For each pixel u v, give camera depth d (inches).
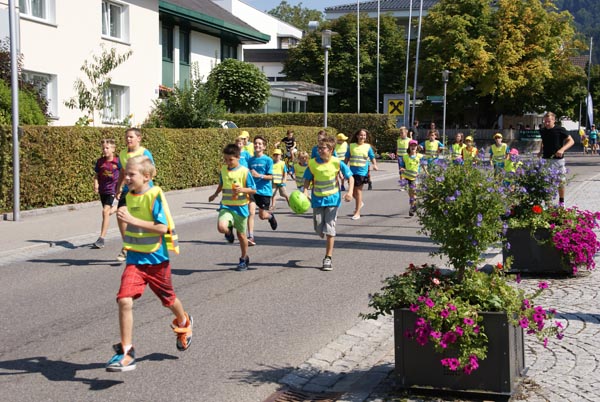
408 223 600.4
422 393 202.2
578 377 211.8
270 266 409.1
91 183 694.5
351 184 402.3
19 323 286.7
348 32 2459.4
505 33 1982.0
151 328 279.9
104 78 937.5
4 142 594.6
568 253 353.7
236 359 243.9
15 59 561.6
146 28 1108.5
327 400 205.9
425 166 225.5
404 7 2736.2
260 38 1512.1
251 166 500.7
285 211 702.5
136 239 226.5
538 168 373.4
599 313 285.3
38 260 423.8
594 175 1071.6
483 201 212.1
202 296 333.7
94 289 347.3
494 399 195.0
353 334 273.0
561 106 2342.5
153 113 1120.2
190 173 858.8
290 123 1577.3
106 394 210.4
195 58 1365.7
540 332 209.3
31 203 624.7
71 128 663.8
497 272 214.2
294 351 252.7
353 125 1592.0
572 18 2071.9
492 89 1959.9
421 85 2178.9
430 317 192.9
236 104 1382.9
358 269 401.4
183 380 223.3
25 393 210.4
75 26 946.7
